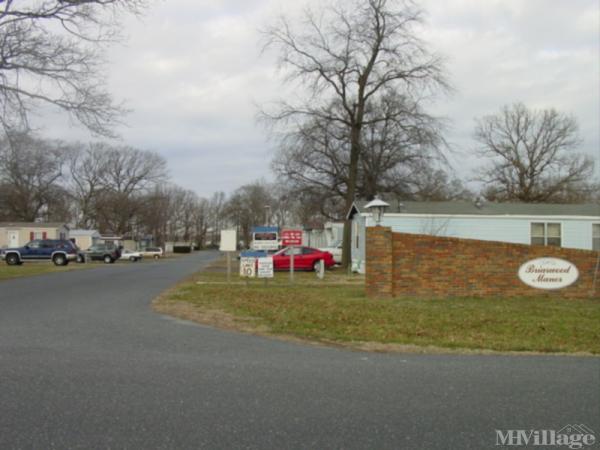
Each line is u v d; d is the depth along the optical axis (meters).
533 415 4.90
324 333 9.12
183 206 124.00
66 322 10.03
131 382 5.80
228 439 4.23
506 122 54.03
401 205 27.14
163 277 23.98
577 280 14.73
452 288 14.64
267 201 112.56
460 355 7.46
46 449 4.00
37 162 74.00
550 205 27.62
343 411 4.93
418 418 4.78
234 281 21.64
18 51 18.17
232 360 6.94
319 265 25.45
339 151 31.41
